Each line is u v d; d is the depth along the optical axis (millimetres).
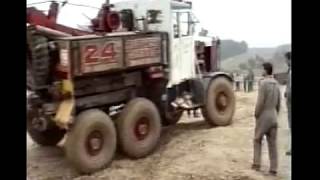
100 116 7230
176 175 7016
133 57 7879
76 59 7000
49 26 7254
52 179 6844
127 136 7633
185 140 8656
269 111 6863
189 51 9195
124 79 8023
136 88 8312
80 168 7047
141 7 8789
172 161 7629
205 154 7801
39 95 7402
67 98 7059
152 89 8672
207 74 9539
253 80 17125
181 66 9000
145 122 7934
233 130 9289
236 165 7316
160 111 8938
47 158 7941
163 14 8617
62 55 7039
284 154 7520
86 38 7121
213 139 8625
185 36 9086
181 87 9320
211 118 9469
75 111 7219
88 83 7383
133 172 7203
